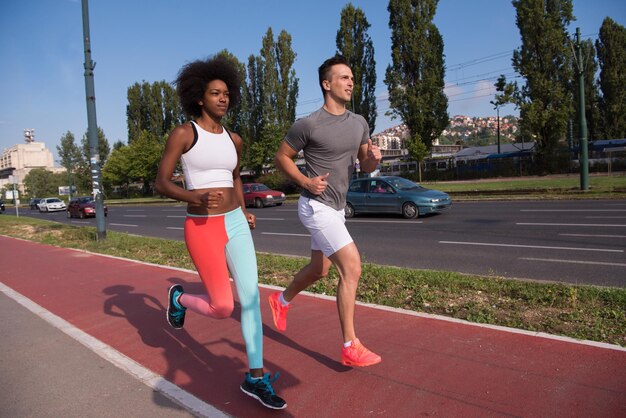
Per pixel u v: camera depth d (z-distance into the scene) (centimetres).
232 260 309
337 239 319
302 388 317
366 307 493
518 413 272
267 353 382
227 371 353
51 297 621
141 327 470
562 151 4116
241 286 306
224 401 305
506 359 346
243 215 324
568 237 996
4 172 14850
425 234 1170
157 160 5653
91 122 1212
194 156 299
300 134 315
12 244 1309
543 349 360
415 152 4200
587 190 2042
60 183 9819
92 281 717
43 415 297
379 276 619
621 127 4794
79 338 442
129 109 6469
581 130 2062
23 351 413
